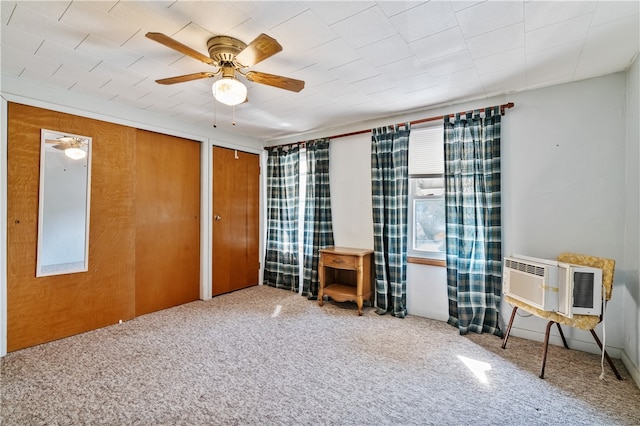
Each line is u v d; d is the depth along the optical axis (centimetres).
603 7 161
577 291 209
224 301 385
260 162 475
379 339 274
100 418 171
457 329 296
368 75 244
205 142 394
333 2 157
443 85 265
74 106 279
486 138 286
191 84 262
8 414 173
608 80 241
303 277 420
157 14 166
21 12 164
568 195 256
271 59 218
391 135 344
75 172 282
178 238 370
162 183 354
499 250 280
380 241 348
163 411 177
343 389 199
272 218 464
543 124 266
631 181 224
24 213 253
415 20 173
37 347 256
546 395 192
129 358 238
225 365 229
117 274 312
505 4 159
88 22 174
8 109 245
